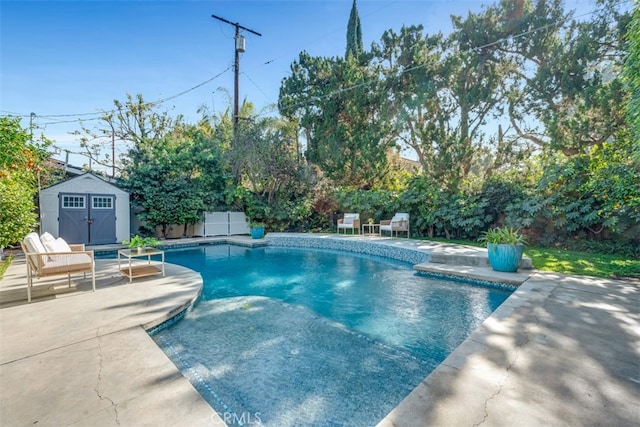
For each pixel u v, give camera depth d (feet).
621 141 22.29
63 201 31.27
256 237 36.91
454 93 33.30
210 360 9.19
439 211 32.27
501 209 29.37
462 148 31.91
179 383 6.94
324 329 11.58
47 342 8.98
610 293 13.15
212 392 7.66
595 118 24.94
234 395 7.54
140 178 36.14
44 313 11.39
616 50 25.50
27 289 13.89
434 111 34.58
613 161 22.25
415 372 8.56
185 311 13.07
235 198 42.47
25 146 17.29
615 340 8.63
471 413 5.65
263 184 43.01
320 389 7.77
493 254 18.26
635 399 5.99
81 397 6.38
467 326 11.93
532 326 9.66
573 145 26.32
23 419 5.72
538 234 27.32
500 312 10.94
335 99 41.29
